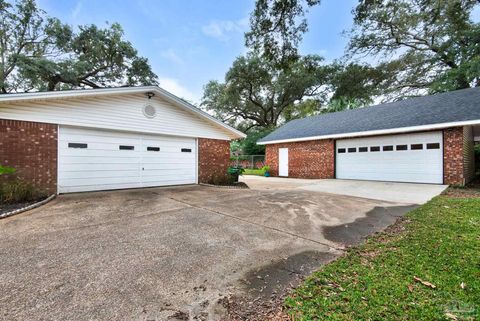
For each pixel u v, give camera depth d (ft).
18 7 57.26
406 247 11.02
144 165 30.30
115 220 15.85
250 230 14.10
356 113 50.52
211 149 36.88
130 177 29.14
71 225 14.65
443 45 59.47
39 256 10.25
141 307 6.90
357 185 34.55
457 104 34.73
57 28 62.54
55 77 62.44
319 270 9.12
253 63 86.48
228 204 21.13
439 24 54.13
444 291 7.44
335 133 42.86
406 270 8.85
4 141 20.97
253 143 81.41
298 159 50.21
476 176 41.52
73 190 25.04
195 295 7.55
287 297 7.38
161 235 13.05
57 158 23.86
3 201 19.74
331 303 6.97
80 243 11.76
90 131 26.17
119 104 27.78
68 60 63.77
